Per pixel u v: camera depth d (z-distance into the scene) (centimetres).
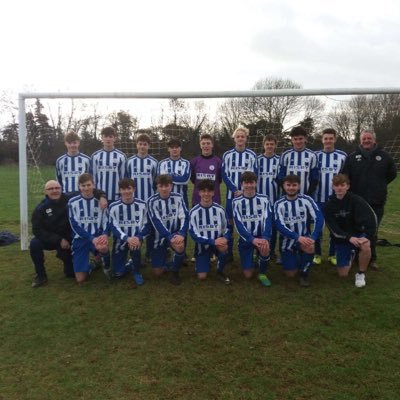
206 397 253
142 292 416
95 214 450
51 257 542
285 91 573
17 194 1357
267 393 256
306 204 448
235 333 331
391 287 421
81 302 393
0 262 523
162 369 283
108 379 272
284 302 387
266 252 425
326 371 277
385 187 478
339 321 347
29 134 658
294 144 495
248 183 442
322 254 556
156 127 747
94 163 532
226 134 766
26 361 295
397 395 251
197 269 454
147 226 450
